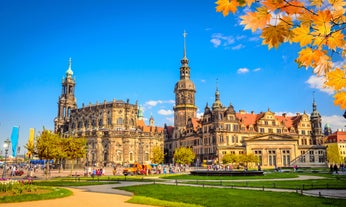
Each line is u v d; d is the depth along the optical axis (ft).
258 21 16.62
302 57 17.22
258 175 231.09
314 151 461.78
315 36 16.76
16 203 89.86
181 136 561.02
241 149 458.50
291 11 16.58
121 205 87.76
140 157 520.42
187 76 604.08
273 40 17.13
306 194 112.27
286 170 327.88
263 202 92.07
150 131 593.42
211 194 111.86
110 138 504.43
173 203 90.33
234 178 202.59
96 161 504.43
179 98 588.09
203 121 504.84
